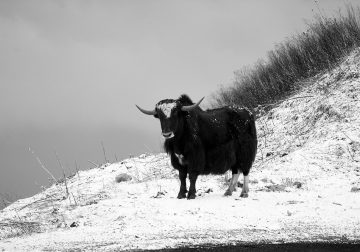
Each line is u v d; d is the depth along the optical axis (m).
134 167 20.44
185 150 13.70
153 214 12.25
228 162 14.25
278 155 18.72
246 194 13.87
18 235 12.28
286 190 14.53
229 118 14.46
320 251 9.24
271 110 22.64
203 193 14.58
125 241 10.31
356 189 14.19
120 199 14.16
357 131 18.36
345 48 23.72
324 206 12.63
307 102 21.59
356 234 10.36
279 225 11.20
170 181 16.84
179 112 13.55
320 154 17.38
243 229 10.93
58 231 11.98
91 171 21.17
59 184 20.20
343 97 20.44
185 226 11.27
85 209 13.60
